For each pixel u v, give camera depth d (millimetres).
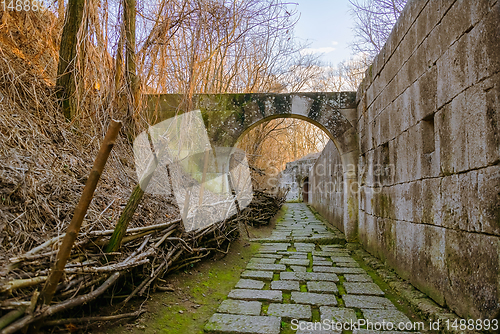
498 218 2088
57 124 3801
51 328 1903
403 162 3852
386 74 4535
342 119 6441
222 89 7625
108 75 3434
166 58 3531
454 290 2648
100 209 3086
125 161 4449
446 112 2818
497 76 2113
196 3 3455
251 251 5715
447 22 2791
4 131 2949
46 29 4660
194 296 3242
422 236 3287
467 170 2477
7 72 3576
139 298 2789
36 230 2311
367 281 3961
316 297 3404
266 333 2523
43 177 2824
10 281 1641
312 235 7000
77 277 2062
